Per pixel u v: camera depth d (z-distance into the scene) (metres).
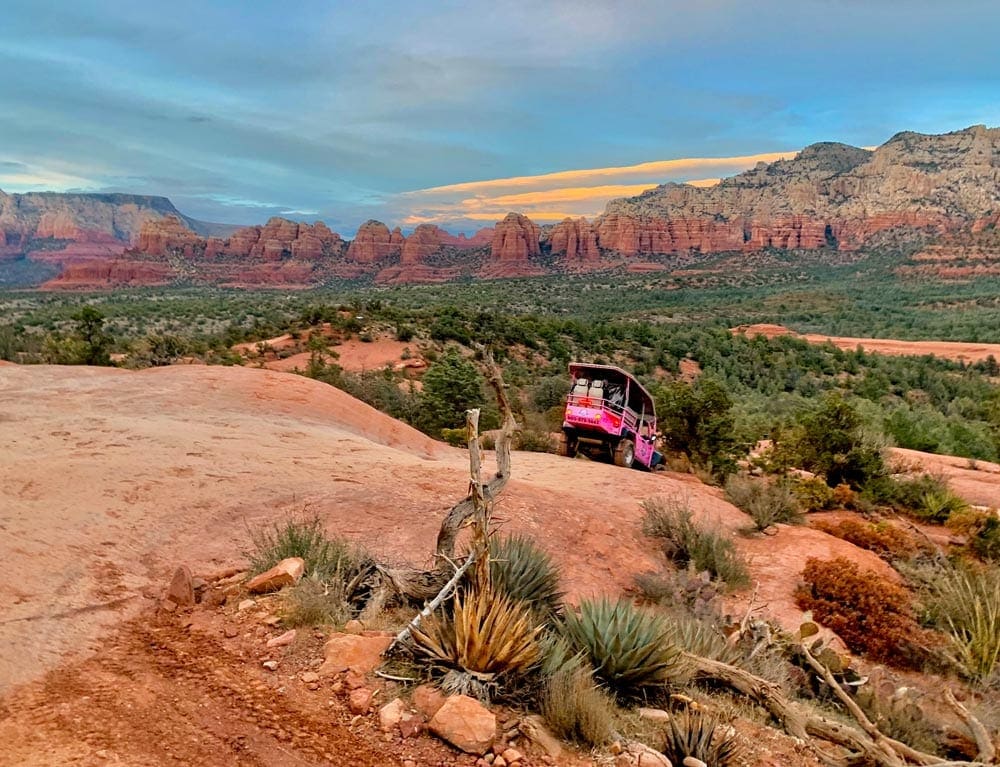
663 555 9.77
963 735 5.62
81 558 5.68
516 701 4.11
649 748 3.90
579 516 10.16
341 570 5.52
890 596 8.55
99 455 8.94
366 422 16.56
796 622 8.02
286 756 3.34
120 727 3.35
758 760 4.22
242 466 9.51
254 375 17.47
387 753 3.49
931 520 14.82
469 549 5.77
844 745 4.70
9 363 17.59
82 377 15.85
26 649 3.98
